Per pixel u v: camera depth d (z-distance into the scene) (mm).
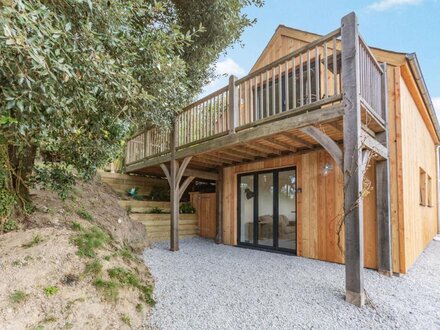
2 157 2676
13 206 2918
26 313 1929
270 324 2508
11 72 1353
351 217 2949
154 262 4531
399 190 4125
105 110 2504
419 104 5676
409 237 4457
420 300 3105
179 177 5684
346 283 2965
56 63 1453
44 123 1772
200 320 2570
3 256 2352
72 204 4270
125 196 7398
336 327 2465
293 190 5535
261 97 4145
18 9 1278
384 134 4121
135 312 2572
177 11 4543
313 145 5004
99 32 2004
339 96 3125
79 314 2146
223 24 4766
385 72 4219
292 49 5895
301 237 5219
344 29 3117
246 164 6332
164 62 2738
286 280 3705
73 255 2689
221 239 6750
